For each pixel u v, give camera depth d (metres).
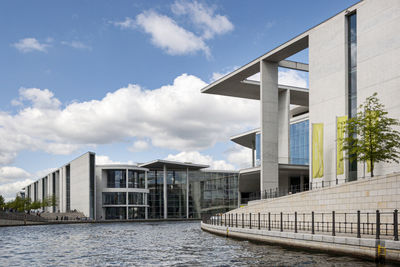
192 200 90.56
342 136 36.25
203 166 88.75
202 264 18.62
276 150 49.47
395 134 30.09
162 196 90.62
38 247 27.89
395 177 23.23
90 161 81.75
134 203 85.69
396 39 32.59
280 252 21.39
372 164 29.67
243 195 85.75
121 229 49.53
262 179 48.50
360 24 35.91
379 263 16.94
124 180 85.75
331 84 38.78
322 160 38.75
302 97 61.88
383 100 33.25
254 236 27.30
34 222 65.31
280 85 57.28
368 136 30.16
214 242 28.27
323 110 39.47
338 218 26.92
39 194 131.25
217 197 87.94
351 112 36.97
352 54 37.34
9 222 60.31
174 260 20.22
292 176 60.53
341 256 19.00
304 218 29.14
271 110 49.56
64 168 98.50
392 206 23.27
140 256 22.16
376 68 34.09
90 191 80.81
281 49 46.06
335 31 38.78
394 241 16.64
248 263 18.31
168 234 38.59
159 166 88.44
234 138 78.62
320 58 40.31
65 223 70.31
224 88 57.75
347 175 35.91
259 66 50.84
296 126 61.69
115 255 22.84
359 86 35.53
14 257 22.75
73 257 22.34
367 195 24.88
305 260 18.33
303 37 42.91
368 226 22.72
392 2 33.09
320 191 28.95
